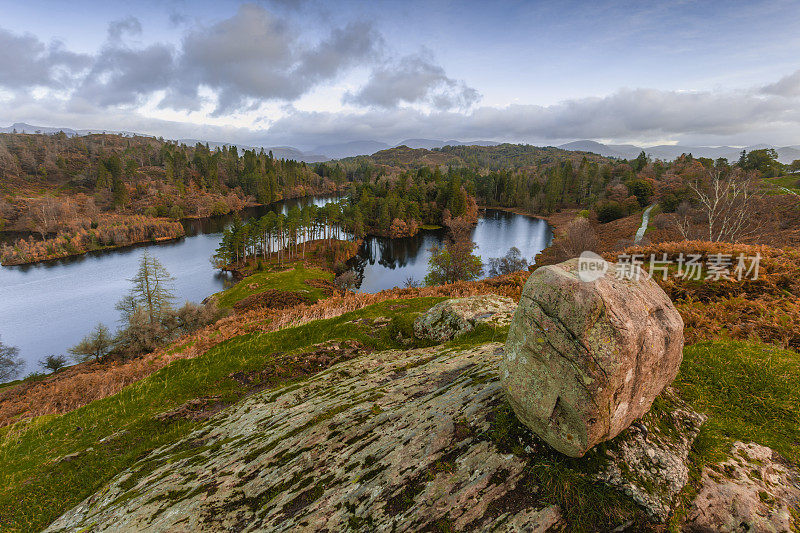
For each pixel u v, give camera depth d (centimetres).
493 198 17812
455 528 454
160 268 6209
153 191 17850
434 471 535
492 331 1274
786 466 502
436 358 1087
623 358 442
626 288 507
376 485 550
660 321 521
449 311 1477
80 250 11250
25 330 6550
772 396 652
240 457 763
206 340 1872
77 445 1119
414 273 8612
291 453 709
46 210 13762
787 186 7262
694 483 463
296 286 6588
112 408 1320
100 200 17025
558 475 467
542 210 15012
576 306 459
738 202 5397
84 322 6912
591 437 450
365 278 8225
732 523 419
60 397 1655
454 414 630
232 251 9269
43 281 9019
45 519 820
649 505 428
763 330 971
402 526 476
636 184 10325
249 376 1402
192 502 653
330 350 1485
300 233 11038
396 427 673
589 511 436
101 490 850
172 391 1361
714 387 704
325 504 556
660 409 577
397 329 1595
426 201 15112
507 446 530
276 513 575
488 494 478
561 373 464
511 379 529
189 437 998
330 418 789
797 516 421
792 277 1378
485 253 9256
